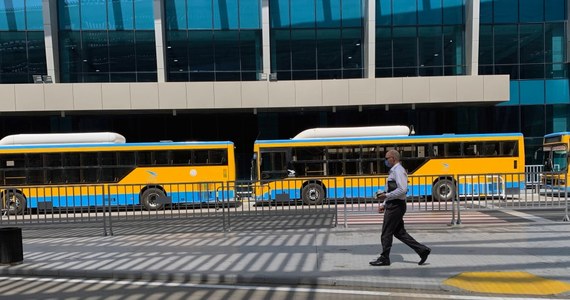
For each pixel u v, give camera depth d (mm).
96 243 9305
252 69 24469
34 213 11656
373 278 5996
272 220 11664
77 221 10805
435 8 24469
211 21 24328
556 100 24359
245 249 8180
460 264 6668
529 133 24500
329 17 24547
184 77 24250
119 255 7957
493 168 16469
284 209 10812
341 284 5973
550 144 18109
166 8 24156
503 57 24391
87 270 6809
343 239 8992
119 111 22547
